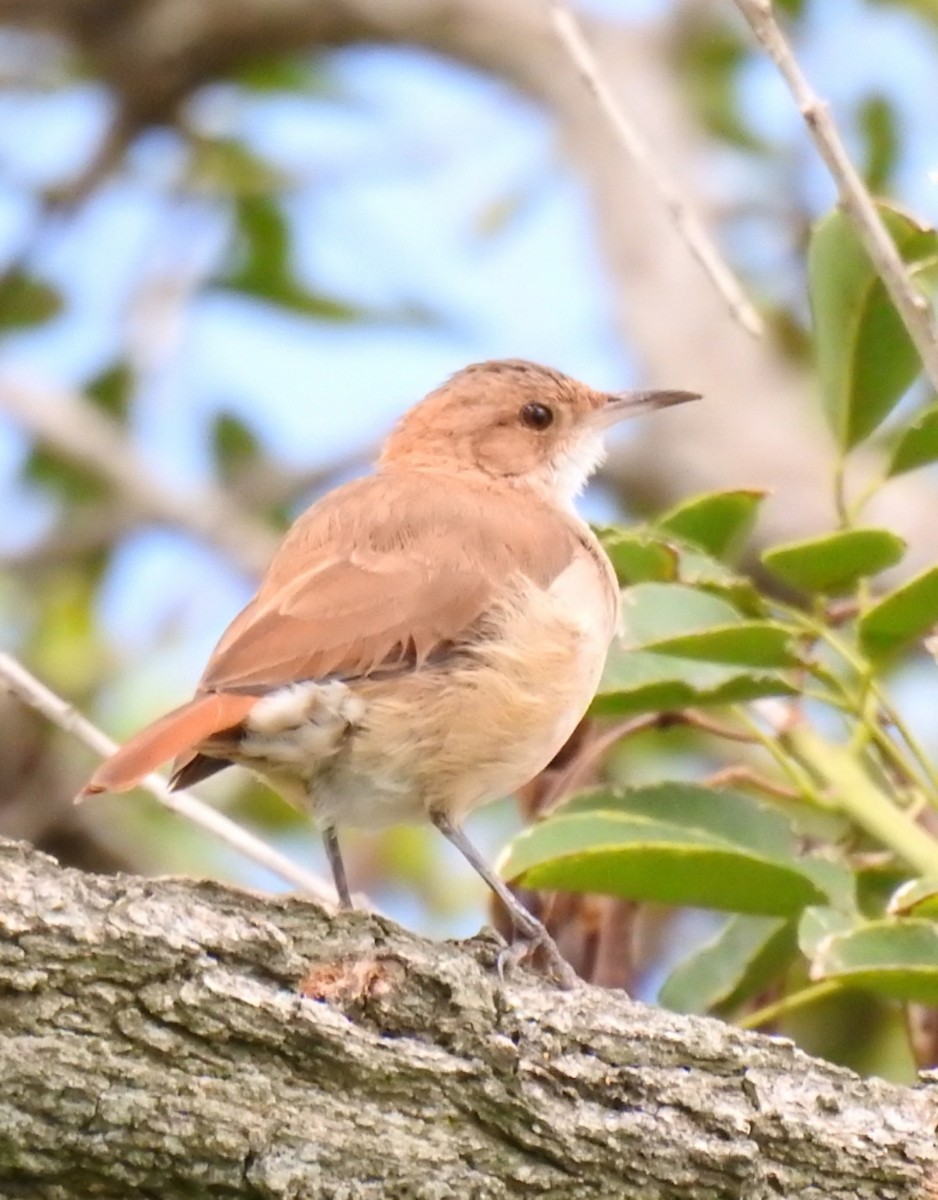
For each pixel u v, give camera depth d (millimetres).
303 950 7887
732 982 10953
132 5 18750
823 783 10969
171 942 7461
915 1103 8242
